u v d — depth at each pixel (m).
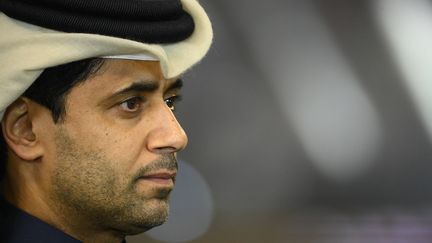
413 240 9.96
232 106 13.24
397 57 13.67
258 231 10.56
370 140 13.48
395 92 13.58
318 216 11.36
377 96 13.59
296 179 13.21
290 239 10.10
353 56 13.66
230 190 12.80
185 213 11.77
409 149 13.42
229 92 13.25
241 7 13.49
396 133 13.48
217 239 10.47
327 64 13.65
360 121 13.54
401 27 13.60
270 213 11.97
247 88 13.34
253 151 13.17
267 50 13.57
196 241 10.63
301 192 13.11
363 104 13.58
